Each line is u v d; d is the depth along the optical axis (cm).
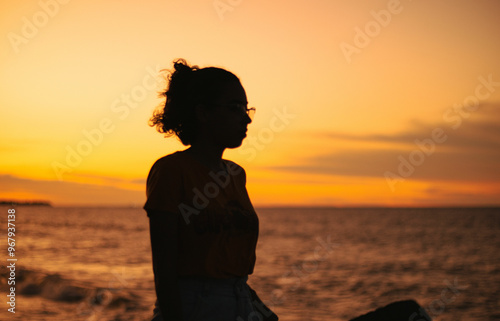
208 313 182
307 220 12619
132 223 11588
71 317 1541
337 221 11962
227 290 188
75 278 2512
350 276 2875
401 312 329
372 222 10962
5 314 1502
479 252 4356
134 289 2220
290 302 2003
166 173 183
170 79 209
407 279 2759
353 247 4953
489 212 18088
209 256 183
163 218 179
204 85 198
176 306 175
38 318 1470
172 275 176
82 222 12138
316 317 1694
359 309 1853
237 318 188
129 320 1566
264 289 2373
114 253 4250
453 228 8131
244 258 193
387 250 4619
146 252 4331
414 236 6456
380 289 2386
